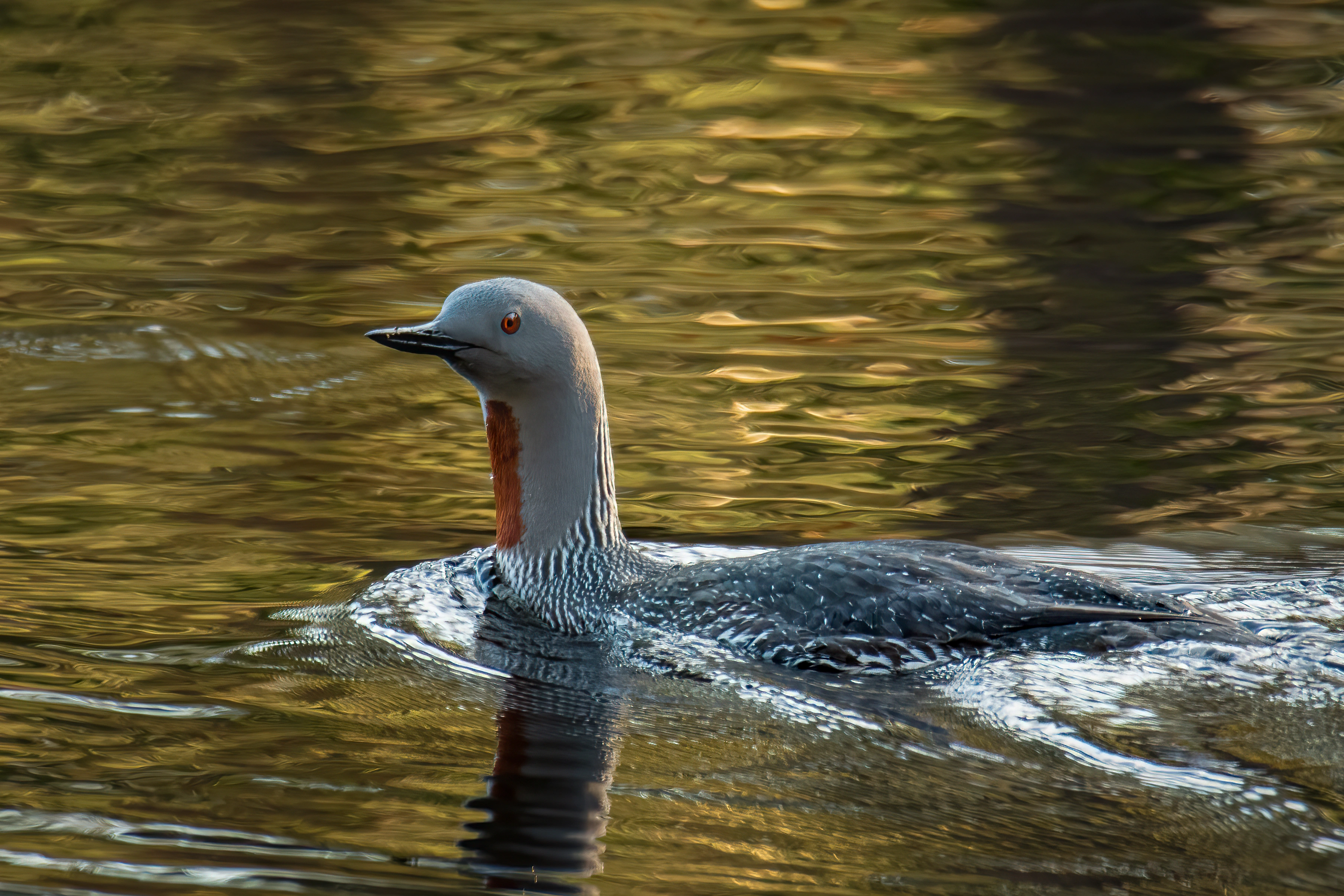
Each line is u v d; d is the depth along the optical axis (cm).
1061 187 2002
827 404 1390
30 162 2078
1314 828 679
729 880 639
